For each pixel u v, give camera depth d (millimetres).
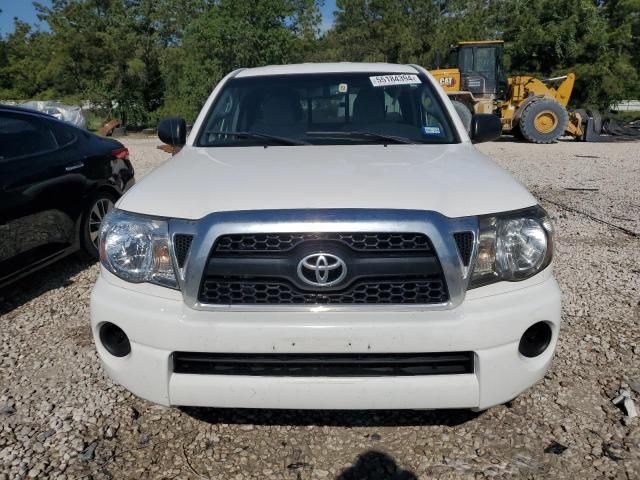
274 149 3154
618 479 2354
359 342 2148
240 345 2174
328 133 3408
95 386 3129
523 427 2713
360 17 43250
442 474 2406
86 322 4020
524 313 2254
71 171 4914
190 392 2240
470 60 17891
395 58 40812
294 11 30156
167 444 2631
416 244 2174
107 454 2557
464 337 2164
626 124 20938
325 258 2156
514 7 34438
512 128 18406
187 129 3805
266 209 2205
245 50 27156
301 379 2201
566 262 5230
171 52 31469
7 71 42406
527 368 2318
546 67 33719
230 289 2203
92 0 30859
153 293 2303
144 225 2330
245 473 2438
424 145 3221
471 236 2221
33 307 4312
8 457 2525
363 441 2637
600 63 32188
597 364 3285
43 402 2965
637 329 3738
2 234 4074
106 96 30609
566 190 9125
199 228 2209
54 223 4699
